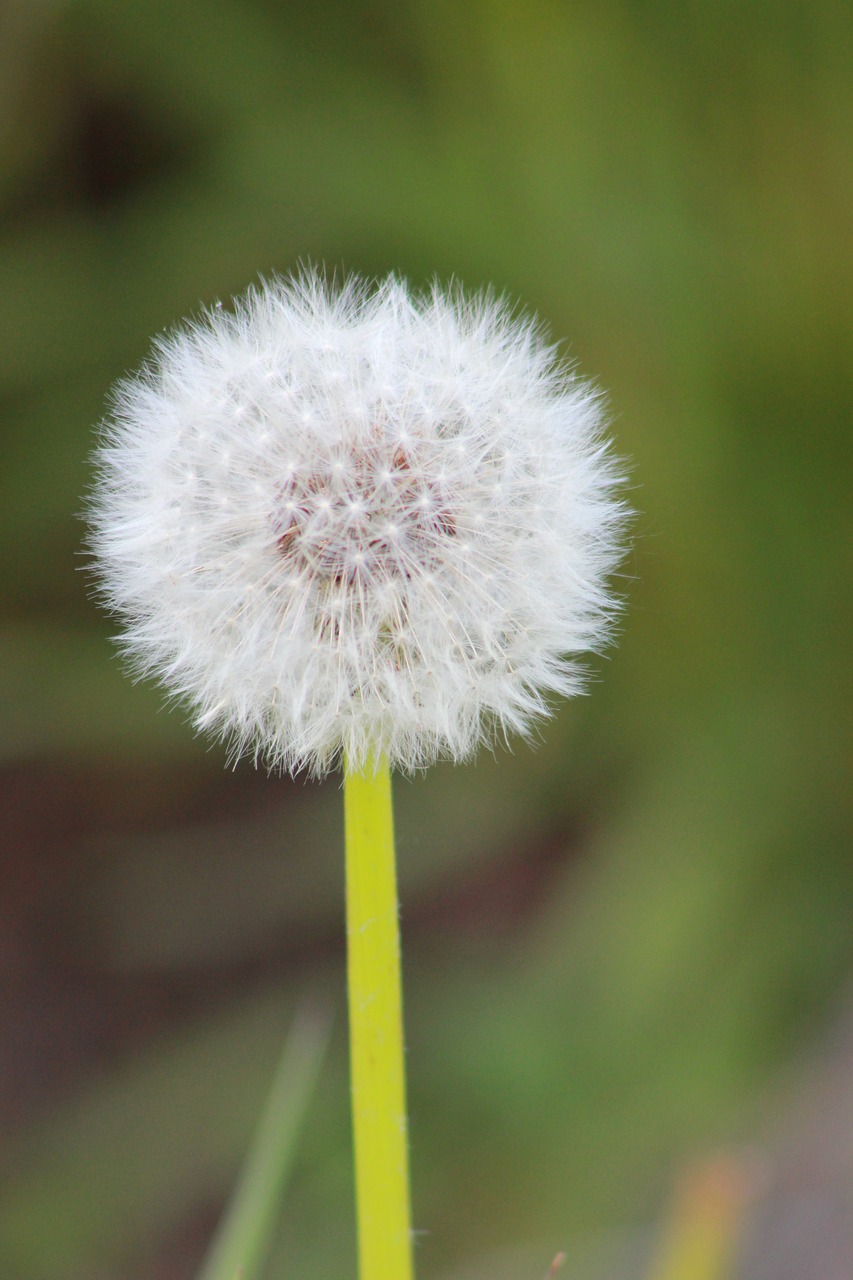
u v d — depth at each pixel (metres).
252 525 0.36
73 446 0.58
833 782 0.58
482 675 0.36
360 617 0.36
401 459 0.36
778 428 0.58
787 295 0.57
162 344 0.38
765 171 0.57
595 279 0.57
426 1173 0.50
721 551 0.58
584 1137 0.48
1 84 0.58
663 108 0.57
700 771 0.58
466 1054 0.52
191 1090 0.55
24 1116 0.57
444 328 0.37
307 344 0.37
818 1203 0.42
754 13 0.56
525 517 0.36
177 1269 0.53
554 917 0.57
